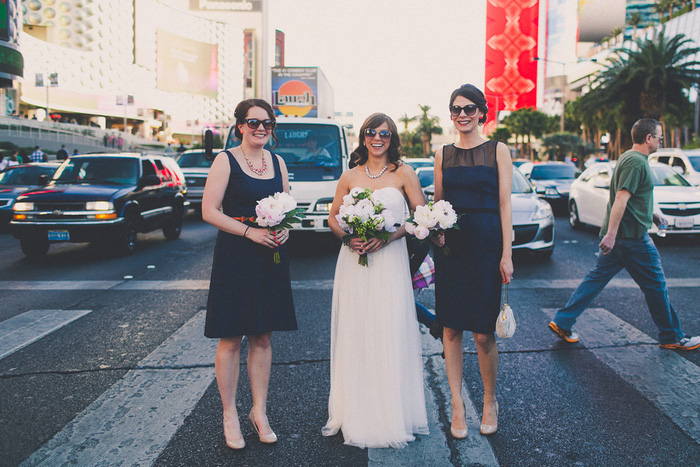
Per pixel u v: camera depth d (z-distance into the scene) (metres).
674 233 9.90
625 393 3.46
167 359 4.09
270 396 3.49
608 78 30.98
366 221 2.75
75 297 6.04
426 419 3.00
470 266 2.96
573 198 12.29
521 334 4.66
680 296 5.83
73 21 104.19
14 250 9.58
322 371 3.89
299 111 20.94
